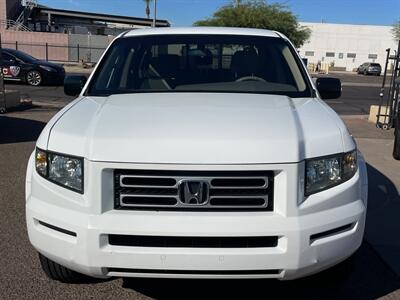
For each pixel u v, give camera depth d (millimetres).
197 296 3514
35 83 20797
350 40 78562
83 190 2812
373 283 3777
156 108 3260
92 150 2770
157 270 2766
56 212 2861
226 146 2727
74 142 2891
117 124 2967
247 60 4262
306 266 2795
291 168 2730
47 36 44719
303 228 2736
